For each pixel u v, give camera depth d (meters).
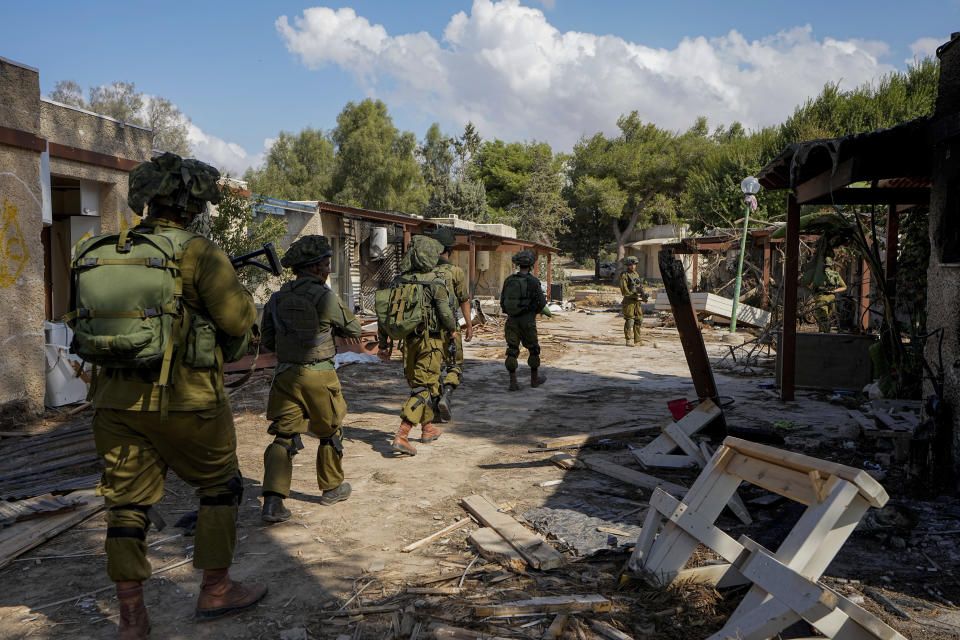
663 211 48.94
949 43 4.48
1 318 6.09
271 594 2.96
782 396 7.75
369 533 3.72
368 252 18.34
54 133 7.71
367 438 5.96
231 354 2.65
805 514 2.38
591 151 52.25
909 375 6.58
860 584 3.09
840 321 13.85
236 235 10.02
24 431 6.06
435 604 2.86
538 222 48.59
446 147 61.34
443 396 6.21
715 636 2.40
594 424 6.57
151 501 2.52
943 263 4.59
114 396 2.40
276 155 54.75
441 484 4.63
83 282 2.37
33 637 2.59
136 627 2.49
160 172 2.50
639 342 13.92
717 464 2.89
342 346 10.59
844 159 5.93
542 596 2.93
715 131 49.62
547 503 4.21
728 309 18.12
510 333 8.44
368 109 50.66
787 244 7.77
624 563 3.29
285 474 3.84
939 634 2.65
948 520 3.84
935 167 4.72
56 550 3.45
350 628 2.67
